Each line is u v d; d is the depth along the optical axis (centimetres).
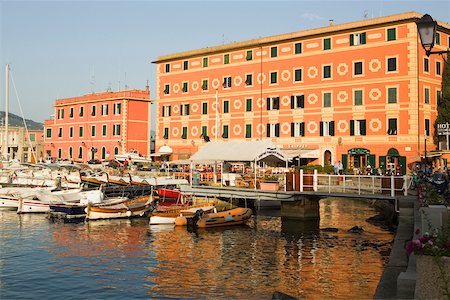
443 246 855
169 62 6881
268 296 1789
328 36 5334
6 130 6712
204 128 6444
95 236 3141
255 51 5966
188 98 6638
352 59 5150
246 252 2600
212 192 3759
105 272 2194
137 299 1791
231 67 6191
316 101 5409
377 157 4950
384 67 4928
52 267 2286
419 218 1742
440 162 4559
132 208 4028
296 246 2728
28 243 2886
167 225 3584
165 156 6838
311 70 5462
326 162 5344
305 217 3409
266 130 5828
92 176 5134
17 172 6291
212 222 3462
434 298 844
